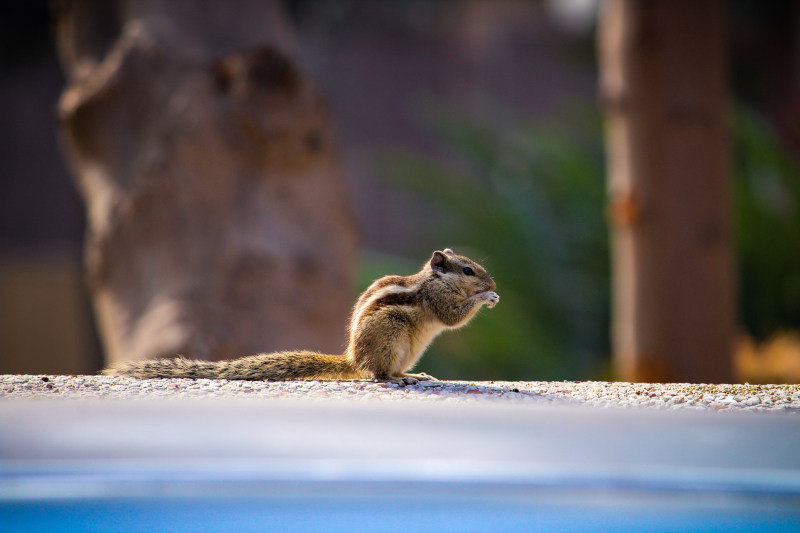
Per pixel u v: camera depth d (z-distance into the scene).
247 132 19.48
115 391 9.50
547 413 5.53
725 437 4.86
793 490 4.01
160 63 19.84
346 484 4.04
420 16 60.12
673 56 22.88
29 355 43.31
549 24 61.88
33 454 4.38
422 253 34.75
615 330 28.61
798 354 26.81
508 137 37.38
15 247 53.53
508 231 33.56
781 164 32.66
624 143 23.61
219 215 19.39
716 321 22.69
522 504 3.87
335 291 20.25
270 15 21.02
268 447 4.51
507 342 30.39
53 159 54.59
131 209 19.56
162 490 3.97
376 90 59.91
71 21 21.52
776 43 49.84
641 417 5.43
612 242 30.94
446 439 4.71
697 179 22.80
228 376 11.05
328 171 20.80
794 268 31.78
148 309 19.45
